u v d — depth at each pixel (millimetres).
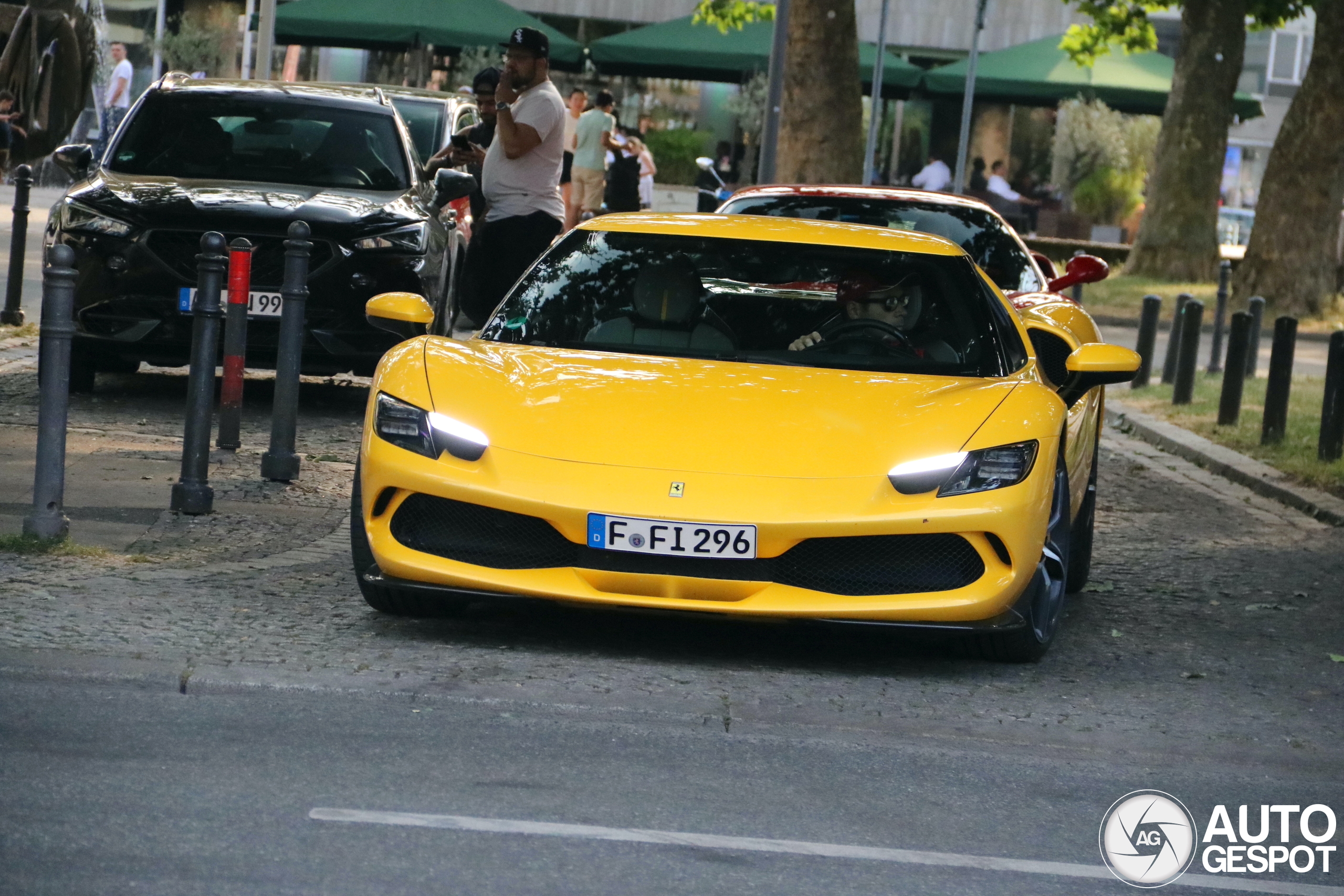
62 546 12266
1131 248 56219
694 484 10180
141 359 19234
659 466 10289
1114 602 13719
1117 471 21766
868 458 10414
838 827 7824
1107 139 66938
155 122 21094
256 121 21234
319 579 12344
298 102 21578
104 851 6863
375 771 8141
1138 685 10914
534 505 10148
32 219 43094
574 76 65938
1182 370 27844
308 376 23625
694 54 54531
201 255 13961
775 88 35156
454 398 10789
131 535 13117
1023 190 70375
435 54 57250
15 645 9719
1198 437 24172
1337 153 48406
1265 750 9516
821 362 11945
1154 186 55656
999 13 75688
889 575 10320
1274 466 21531
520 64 20094
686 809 7914
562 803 7867
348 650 10328
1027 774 8922
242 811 7453
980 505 10273
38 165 53719
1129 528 17516
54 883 6480
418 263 19219
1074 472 12469
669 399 10938
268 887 6594
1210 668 11516
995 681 10758
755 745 9062
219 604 11258
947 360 12031
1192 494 20109
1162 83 58562
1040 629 11102
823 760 8891
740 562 10133
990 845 7750
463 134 23453
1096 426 13734
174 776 7867
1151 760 9336
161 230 18719
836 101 44156
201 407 13984
